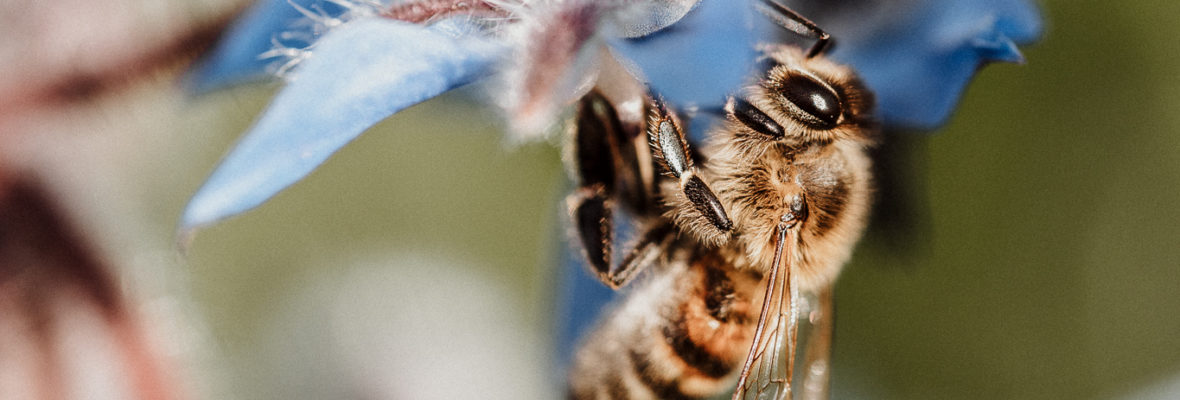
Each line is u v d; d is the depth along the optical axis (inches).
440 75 2.5
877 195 3.1
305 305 4.0
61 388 3.0
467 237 4.4
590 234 3.0
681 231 3.1
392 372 3.9
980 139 4.4
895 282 4.4
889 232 3.1
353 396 3.8
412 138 4.3
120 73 2.9
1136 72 4.4
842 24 3.0
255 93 3.1
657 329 3.1
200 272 4.1
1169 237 4.5
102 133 3.0
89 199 3.0
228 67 2.9
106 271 3.0
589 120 2.9
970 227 4.5
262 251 4.1
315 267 4.2
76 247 3.0
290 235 4.2
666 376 3.1
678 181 3.0
